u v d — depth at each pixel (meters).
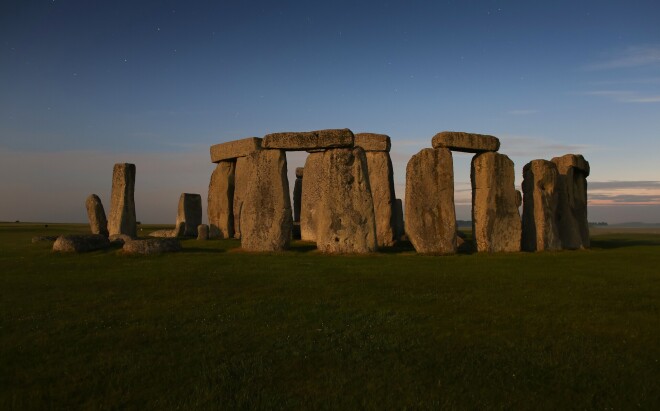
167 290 10.30
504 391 5.52
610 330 7.63
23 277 11.82
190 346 6.84
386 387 5.59
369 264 14.15
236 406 5.11
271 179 17.92
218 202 27.62
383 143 23.08
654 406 5.18
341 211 17.27
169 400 5.22
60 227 40.66
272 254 16.25
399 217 27.52
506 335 7.37
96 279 11.51
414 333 7.43
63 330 7.52
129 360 6.27
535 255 17.22
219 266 13.41
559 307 9.02
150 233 30.78
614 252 18.61
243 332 7.45
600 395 5.45
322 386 5.61
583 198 22.80
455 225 18.31
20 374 5.86
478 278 11.91
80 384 5.59
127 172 24.66
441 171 18.47
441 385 5.65
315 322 7.99
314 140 17.62
